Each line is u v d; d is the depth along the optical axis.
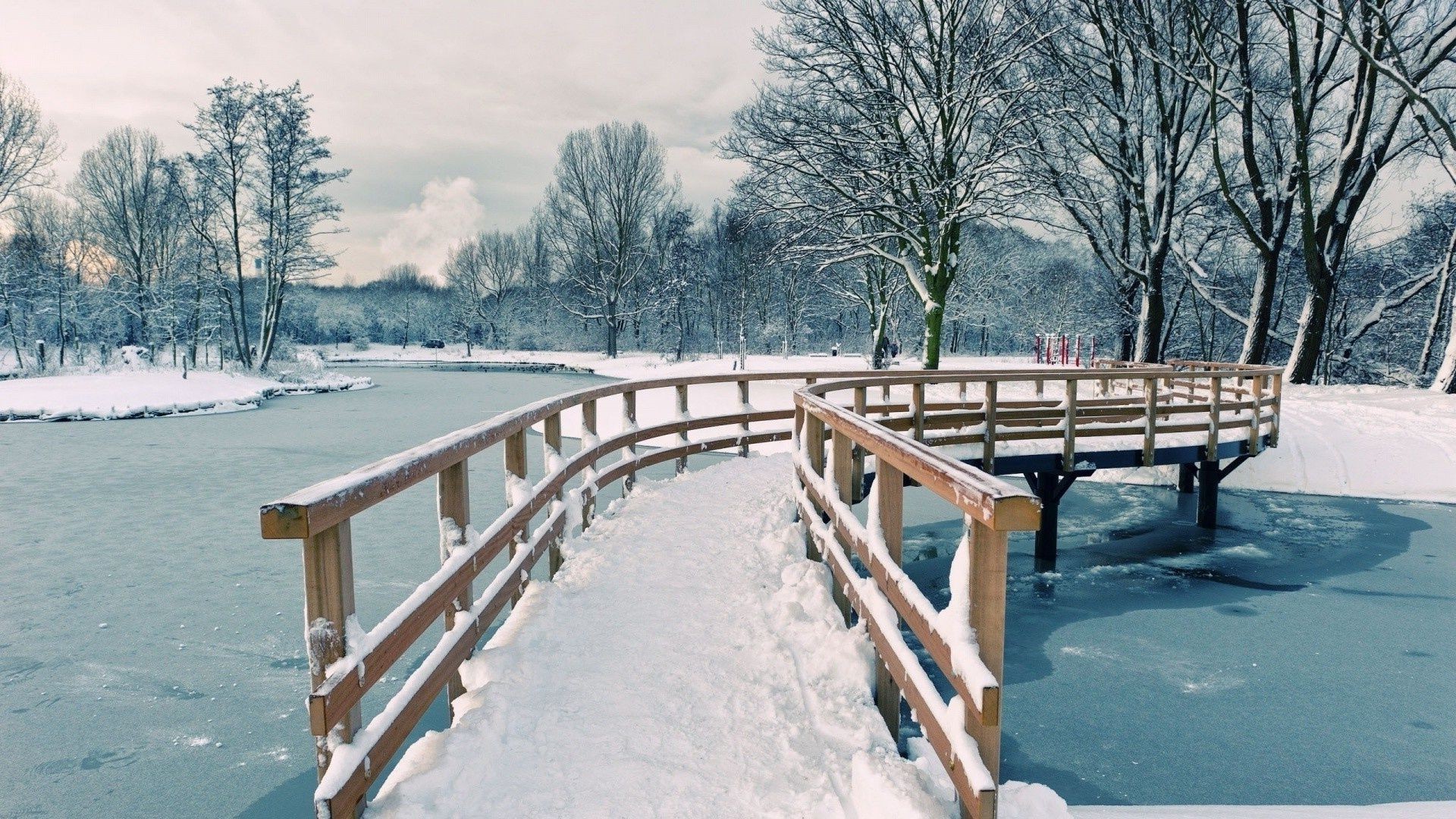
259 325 65.62
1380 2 19.16
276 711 5.00
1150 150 26.62
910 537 10.06
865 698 3.30
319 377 41.94
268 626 6.44
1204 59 24.16
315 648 2.08
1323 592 8.14
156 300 44.53
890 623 3.02
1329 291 23.28
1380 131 23.45
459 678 3.46
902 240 24.55
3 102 35.50
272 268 40.25
